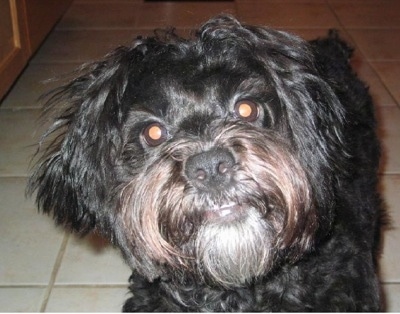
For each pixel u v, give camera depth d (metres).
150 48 0.44
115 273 0.59
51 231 0.64
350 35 1.04
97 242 0.62
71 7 1.19
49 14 0.97
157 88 0.42
